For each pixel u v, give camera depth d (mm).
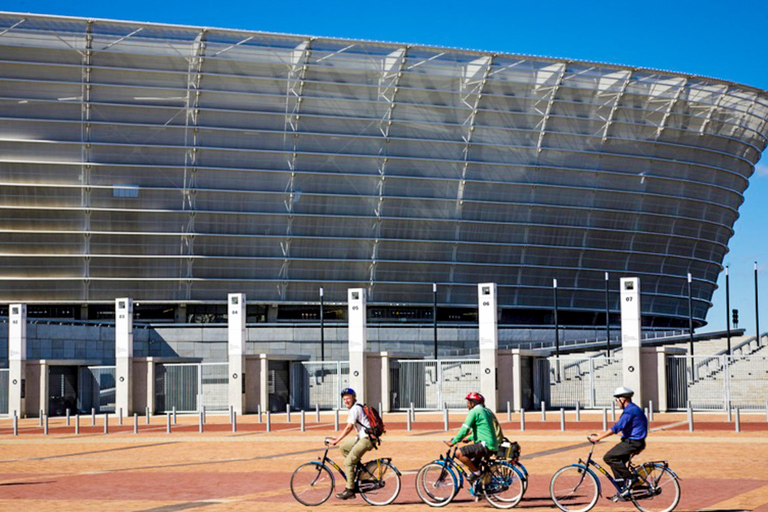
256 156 91938
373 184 95562
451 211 98500
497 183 98375
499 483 16406
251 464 24797
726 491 17875
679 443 28016
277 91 91188
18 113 86250
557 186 101000
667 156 105812
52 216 88750
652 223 107625
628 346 45250
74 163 87562
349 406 17203
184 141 90125
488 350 48094
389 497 17031
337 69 91812
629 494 15703
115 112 88250
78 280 89625
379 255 97500
